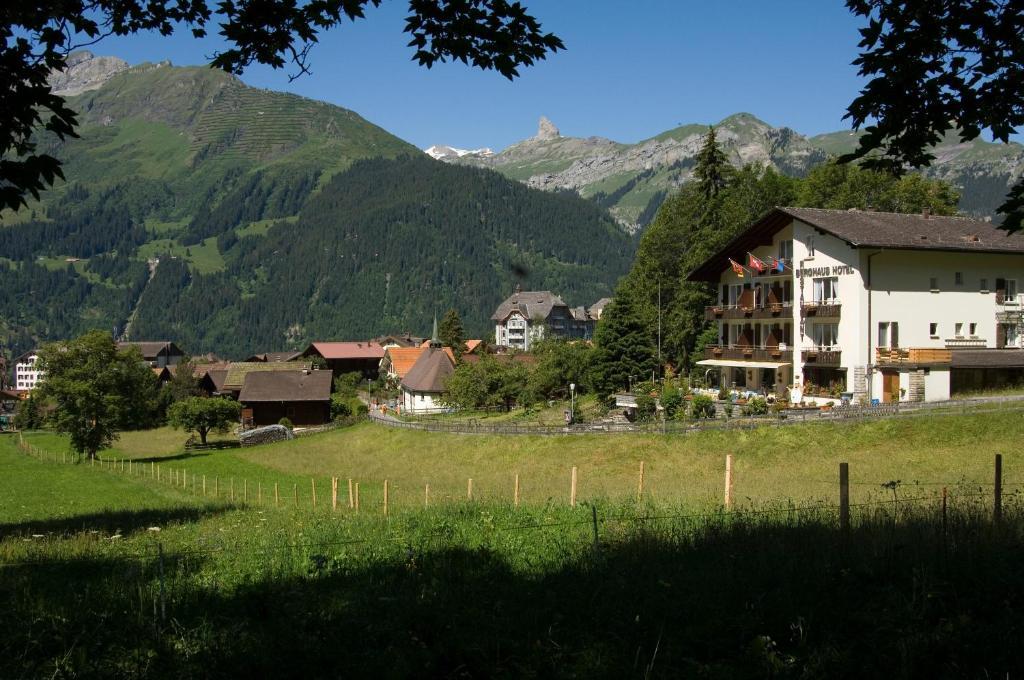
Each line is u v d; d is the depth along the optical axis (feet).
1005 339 166.50
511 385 232.73
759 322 185.57
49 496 132.67
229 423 249.75
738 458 120.78
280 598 36.88
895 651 26.53
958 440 111.45
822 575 34.24
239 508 97.66
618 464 128.77
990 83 31.09
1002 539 37.63
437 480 131.75
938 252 160.35
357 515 71.15
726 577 34.73
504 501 75.05
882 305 156.97
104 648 31.14
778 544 39.40
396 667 27.30
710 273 197.57
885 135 32.89
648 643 28.22
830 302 162.40
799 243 168.86
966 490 68.13
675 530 45.96
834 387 157.79
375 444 184.75
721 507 55.62
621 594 33.32
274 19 32.30
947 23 30.35
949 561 34.30
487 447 153.58
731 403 162.61
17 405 387.75
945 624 28.04
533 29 32.01
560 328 613.93
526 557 43.86
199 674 28.14
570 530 51.03
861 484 86.17
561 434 148.36
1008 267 166.91
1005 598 30.45
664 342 233.96
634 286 250.16
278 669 27.99
